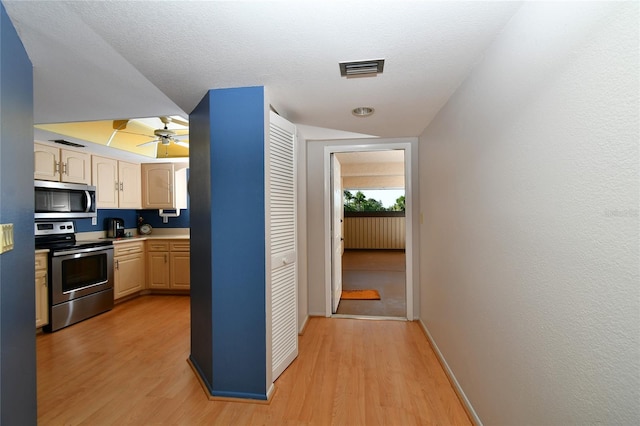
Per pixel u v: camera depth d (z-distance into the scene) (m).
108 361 2.59
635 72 0.74
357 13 1.25
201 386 2.21
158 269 4.69
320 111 2.52
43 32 1.38
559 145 1.02
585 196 0.91
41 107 2.39
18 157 1.28
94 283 3.76
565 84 0.98
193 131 2.45
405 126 3.01
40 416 1.89
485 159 1.59
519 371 1.29
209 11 1.23
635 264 0.75
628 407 0.78
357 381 2.25
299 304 3.12
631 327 0.77
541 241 1.12
